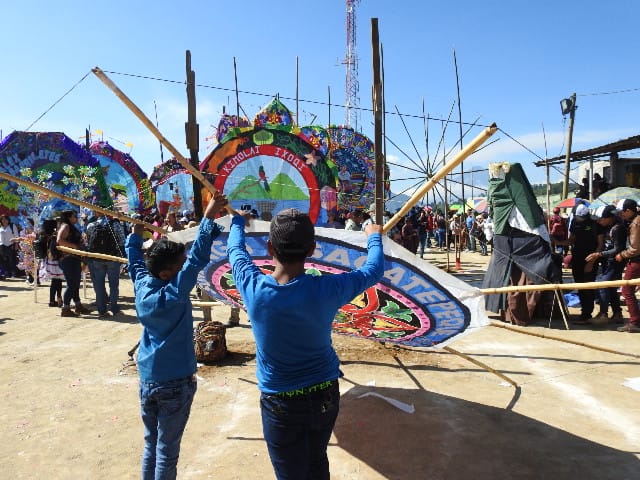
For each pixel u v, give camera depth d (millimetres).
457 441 3820
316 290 2139
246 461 3523
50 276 9336
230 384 5098
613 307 7785
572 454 3609
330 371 2281
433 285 3412
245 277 2271
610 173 19688
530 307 7773
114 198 23078
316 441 2283
